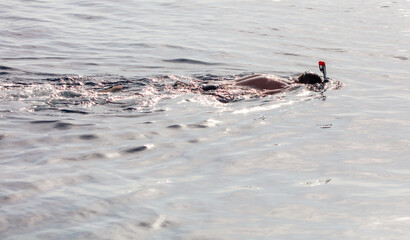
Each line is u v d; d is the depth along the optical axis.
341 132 9.17
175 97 11.09
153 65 14.33
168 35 18.12
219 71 13.78
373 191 6.82
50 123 9.41
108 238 5.59
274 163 7.77
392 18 21.47
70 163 7.66
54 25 19.16
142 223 5.91
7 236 5.62
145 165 7.64
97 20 20.39
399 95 11.56
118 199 6.49
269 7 23.94
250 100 10.95
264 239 5.61
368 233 5.73
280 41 17.50
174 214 6.13
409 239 5.58
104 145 8.40
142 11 22.33
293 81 12.19
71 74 13.22
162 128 9.23
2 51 15.44
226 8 23.52
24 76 12.91
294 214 6.18
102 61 14.66
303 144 8.58
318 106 10.66
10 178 7.07
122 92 11.45
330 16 21.89
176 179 7.15
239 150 8.28
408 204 6.43
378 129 9.34
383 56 15.51
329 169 7.57
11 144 8.39
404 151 8.28
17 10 21.47
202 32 18.69
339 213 6.21
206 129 9.23
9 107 10.25
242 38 17.86
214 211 6.22
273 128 9.35
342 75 13.39
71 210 6.18
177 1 24.92
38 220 5.96
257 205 6.40
